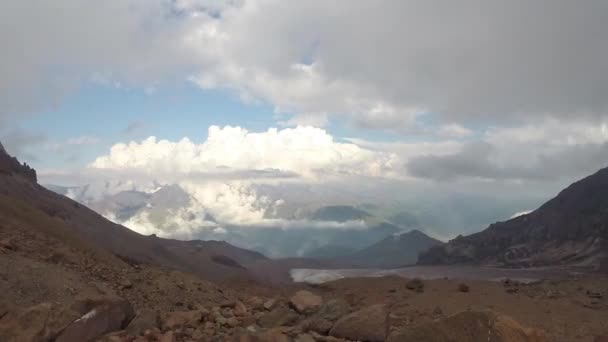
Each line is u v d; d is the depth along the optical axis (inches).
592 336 577.6
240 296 680.4
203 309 528.4
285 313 504.1
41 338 350.9
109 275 594.9
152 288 598.9
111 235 1852.9
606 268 1737.2
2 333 342.6
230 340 394.0
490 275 1795.0
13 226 681.6
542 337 346.6
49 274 445.4
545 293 882.1
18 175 2116.1
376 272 2137.1
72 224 1726.1
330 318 455.5
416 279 1011.3
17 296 384.5
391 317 567.5
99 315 391.9
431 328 365.7
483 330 348.5
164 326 445.1
